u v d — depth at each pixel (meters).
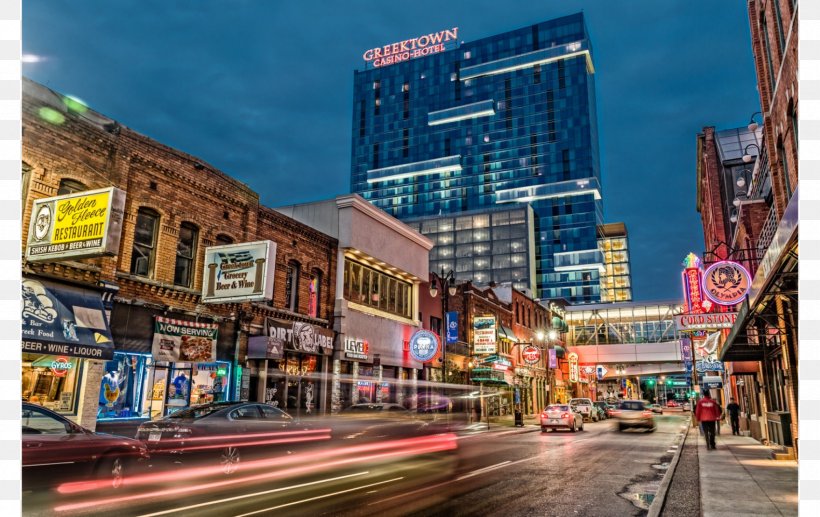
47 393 13.38
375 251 27.05
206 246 18.41
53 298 13.29
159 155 16.98
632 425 30.52
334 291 24.72
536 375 53.03
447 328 33.56
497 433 28.12
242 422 12.15
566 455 17.27
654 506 8.91
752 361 23.67
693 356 41.28
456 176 148.88
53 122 14.00
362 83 166.88
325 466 13.76
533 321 54.56
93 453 9.42
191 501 9.15
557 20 148.62
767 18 17.25
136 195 16.20
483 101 149.62
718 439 24.38
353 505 8.89
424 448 13.83
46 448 8.70
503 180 143.25
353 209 25.62
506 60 150.38
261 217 21.06
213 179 18.91
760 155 25.45
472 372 35.84
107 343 13.89
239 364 18.91
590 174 135.25
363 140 162.38
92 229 12.45
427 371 31.05
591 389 75.00
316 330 22.36
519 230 118.12
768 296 13.62
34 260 13.02
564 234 133.12
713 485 10.91
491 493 10.28
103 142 15.29
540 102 145.12
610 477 12.56
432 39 165.12
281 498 9.49
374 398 26.25
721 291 21.38
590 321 73.12
